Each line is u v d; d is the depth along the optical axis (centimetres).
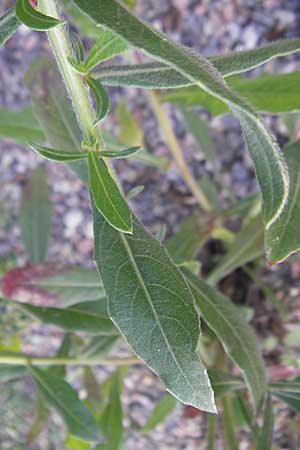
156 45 17
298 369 48
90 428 33
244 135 19
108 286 21
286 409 51
